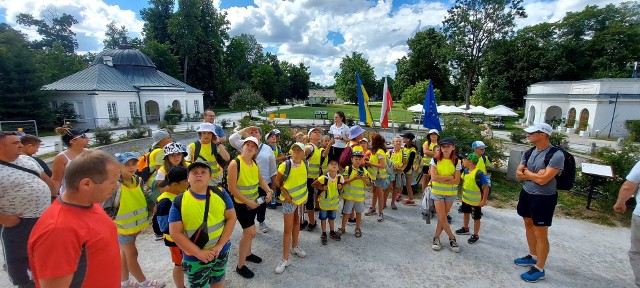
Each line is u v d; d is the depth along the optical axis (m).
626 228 5.65
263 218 5.13
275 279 3.79
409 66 48.06
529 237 4.16
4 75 21.19
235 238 4.99
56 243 1.55
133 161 3.22
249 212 3.69
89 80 26.81
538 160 3.77
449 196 4.51
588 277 3.94
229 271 3.94
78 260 1.65
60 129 3.65
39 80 22.42
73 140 3.67
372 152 5.68
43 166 3.65
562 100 28.70
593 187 6.56
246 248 3.77
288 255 4.20
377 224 5.64
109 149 14.79
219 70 49.09
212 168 4.72
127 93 27.67
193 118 32.44
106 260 1.80
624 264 4.29
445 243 4.86
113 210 3.21
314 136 5.55
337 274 3.93
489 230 5.40
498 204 6.86
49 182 3.40
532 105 33.16
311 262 4.22
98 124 24.73
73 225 1.62
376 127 25.38
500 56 40.84
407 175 6.74
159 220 2.95
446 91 48.38
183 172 2.98
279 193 4.66
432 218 5.95
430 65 46.62
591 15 38.59
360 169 4.96
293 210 4.02
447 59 37.25
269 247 4.64
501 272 4.04
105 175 1.74
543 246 3.78
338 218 6.02
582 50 38.31
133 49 34.34
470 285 3.73
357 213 5.00
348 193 4.93
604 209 6.52
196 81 48.56
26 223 2.78
